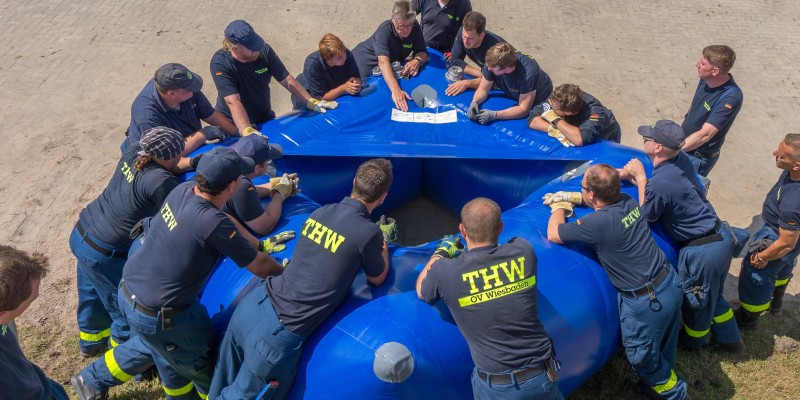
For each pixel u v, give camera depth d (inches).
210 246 131.5
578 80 333.1
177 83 174.7
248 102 219.1
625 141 289.6
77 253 167.6
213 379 147.9
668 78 337.7
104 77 330.0
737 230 191.2
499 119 220.4
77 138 287.3
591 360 159.8
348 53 232.5
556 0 415.5
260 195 173.6
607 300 158.7
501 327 126.6
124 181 161.2
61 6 397.4
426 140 213.5
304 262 131.3
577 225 156.6
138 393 182.7
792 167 168.1
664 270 155.6
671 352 171.8
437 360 132.3
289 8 398.3
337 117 221.8
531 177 204.1
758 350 197.6
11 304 112.1
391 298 139.6
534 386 127.5
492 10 399.9
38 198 254.2
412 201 258.4
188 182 138.9
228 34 198.8
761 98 323.6
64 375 188.5
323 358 134.1
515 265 128.5
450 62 254.4
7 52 348.8
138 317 137.3
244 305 137.3
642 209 169.9
